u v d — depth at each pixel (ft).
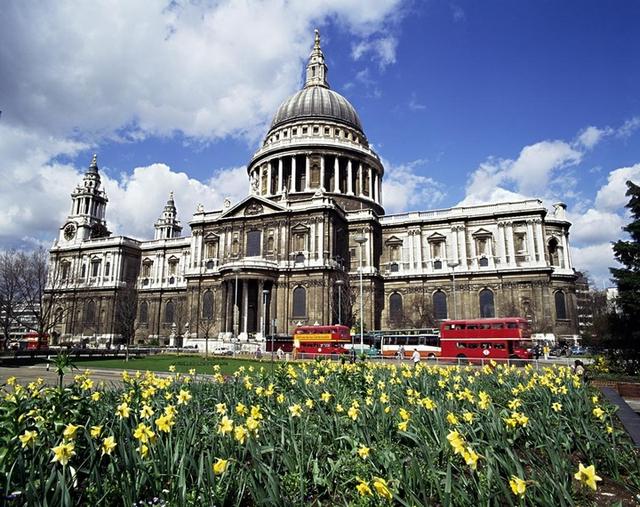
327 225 262.88
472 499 26.73
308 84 396.37
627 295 111.24
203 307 282.15
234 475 28.89
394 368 76.59
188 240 354.95
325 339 213.05
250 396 50.98
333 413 45.75
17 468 26.50
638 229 114.52
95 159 412.36
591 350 202.49
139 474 28.32
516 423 38.78
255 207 280.72
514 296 258.37
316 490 30.37
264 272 255.70
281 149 327.88
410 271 286.05
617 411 51.39
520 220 266.98
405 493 27.40
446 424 39.42
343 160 334.24
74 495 27.53
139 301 355.77
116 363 170.30
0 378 121.60
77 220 387.75
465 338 184.85
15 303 251.80
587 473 22.27
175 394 49.96
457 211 286.25
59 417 33.96
